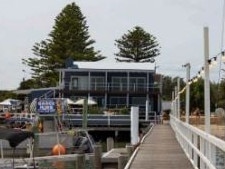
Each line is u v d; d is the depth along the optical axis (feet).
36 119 143.23
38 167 82.38
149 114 208.85
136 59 325.01
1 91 306.76
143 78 214.69
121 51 326.03
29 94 233.35
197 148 54.24
